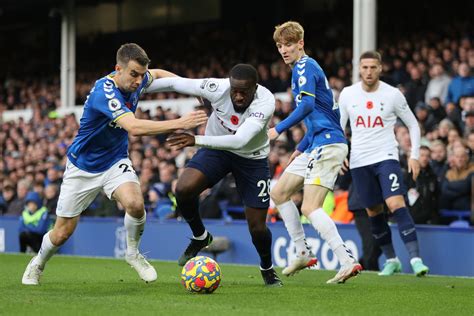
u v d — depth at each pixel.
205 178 7.79
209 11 29.22
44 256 8.12
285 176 8.96
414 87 17.17
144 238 14.68
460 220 12.43
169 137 7.11
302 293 7.61
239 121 7.59
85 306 6.46
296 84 8.22
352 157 10.30
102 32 32.19
